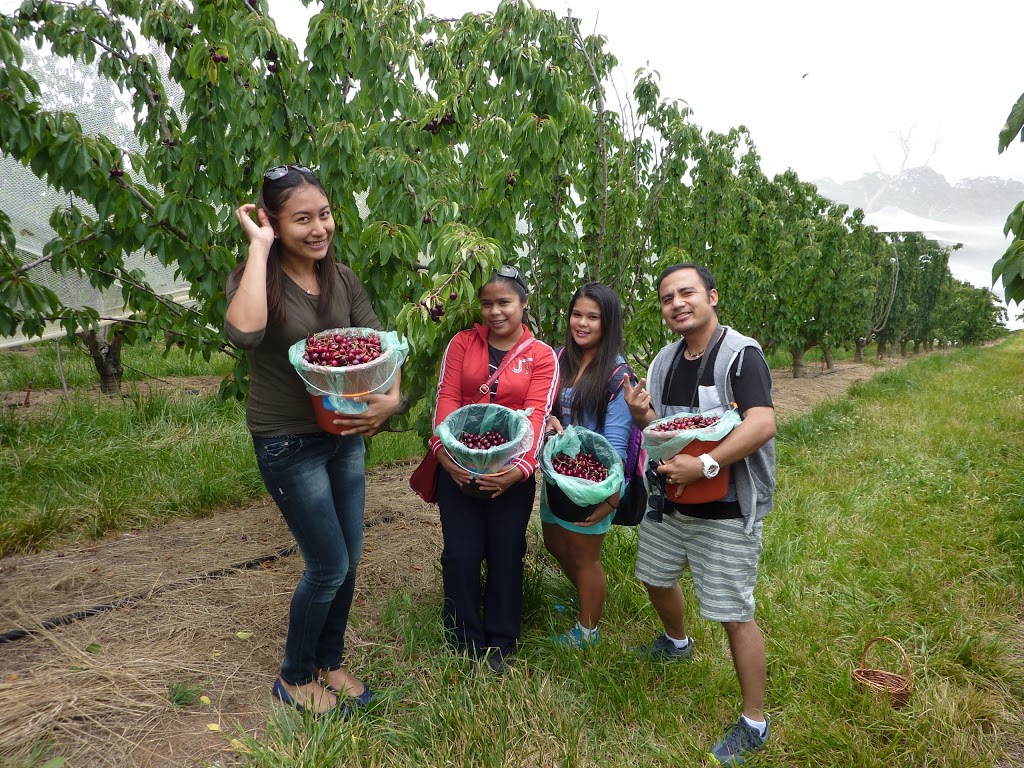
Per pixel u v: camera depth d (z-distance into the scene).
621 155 5.09
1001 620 3.66
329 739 2.34
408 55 3.73
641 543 2.89
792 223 12.52
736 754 2.51
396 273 3.48
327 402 2.16
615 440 2.88
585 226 5.31
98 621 3.08
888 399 10.55
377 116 3.96
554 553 3.27
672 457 2.43
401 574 3.73
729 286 9.19
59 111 3.55
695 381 2.63
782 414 9.58
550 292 4.72
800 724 2.73
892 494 5.52
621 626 3.38
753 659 2.53
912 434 7.70
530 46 3.79
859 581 4.02
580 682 2.86
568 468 2.79
